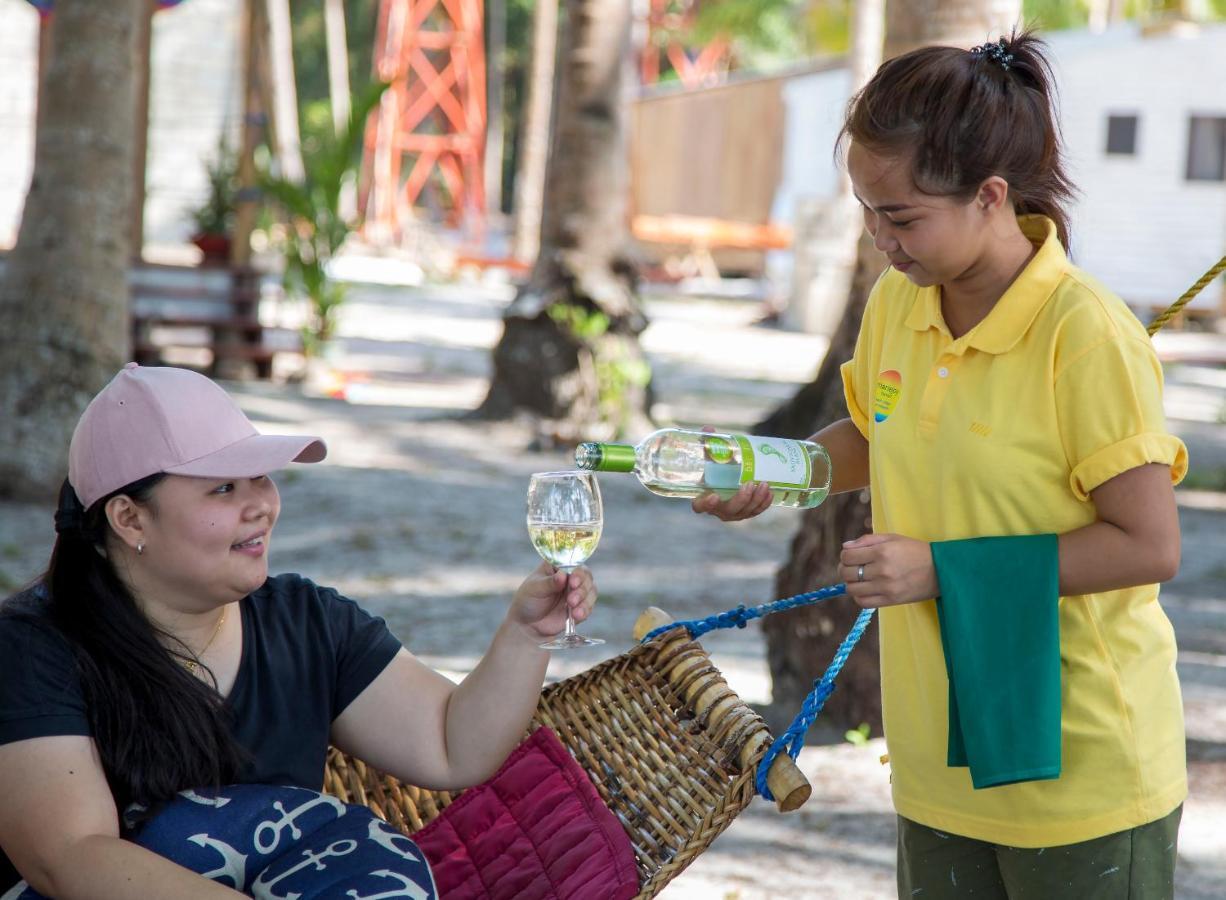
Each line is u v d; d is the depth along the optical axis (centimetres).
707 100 2767
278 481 993
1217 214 2172
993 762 222
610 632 684
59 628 233
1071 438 226
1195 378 1764
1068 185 236
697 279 2823
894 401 246
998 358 230
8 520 817
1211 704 591
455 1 3381
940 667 239
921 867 252
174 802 236
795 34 4116
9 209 1916
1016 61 228
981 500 231
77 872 221
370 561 804
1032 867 236
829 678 250
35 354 866
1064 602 231
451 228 4044
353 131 1438
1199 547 928
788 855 446
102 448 233
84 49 862
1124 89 2177
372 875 235
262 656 253
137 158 1383
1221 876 427
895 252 230
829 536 525
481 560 816
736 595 768
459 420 1218
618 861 263
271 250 1492
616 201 1182
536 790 273
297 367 1467
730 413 1334
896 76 222
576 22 1159
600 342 1174
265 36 1473
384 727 261
